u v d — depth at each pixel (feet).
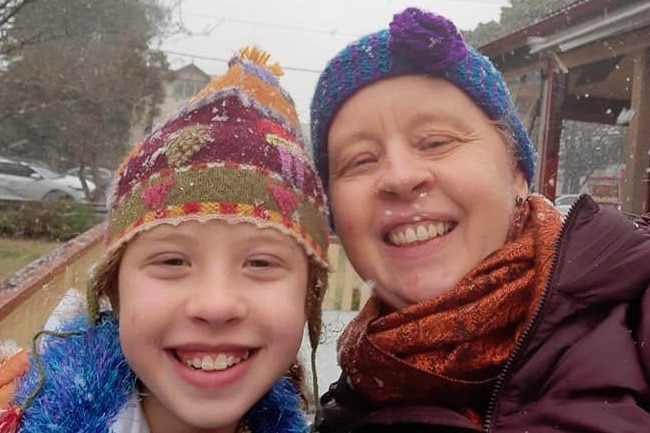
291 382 2.11
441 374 1.86
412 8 2.04
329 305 5.64
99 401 1.74
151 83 20.01
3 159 21.52
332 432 2.05
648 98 7.97
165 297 1.68
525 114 10.18
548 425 1.66
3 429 1.69
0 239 15.71
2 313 3.60
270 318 1.72
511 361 1.75
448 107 2.02
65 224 16.33
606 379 1.64
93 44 19.02
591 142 17.51
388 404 1.94
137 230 1.72
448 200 2.00
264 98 2.04
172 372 1.70
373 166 2.07
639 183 8.06
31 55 17.58
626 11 7.27
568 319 1.76
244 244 1.72
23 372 1.85
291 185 1.84
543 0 18.95
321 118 2.17
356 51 2.06
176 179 1.74
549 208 2.06
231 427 1.84
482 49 9.93
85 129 21.17
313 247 1.86
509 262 1.94
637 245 1.77
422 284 2.00
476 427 1.75
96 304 1.86
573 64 8.84
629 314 1.76
